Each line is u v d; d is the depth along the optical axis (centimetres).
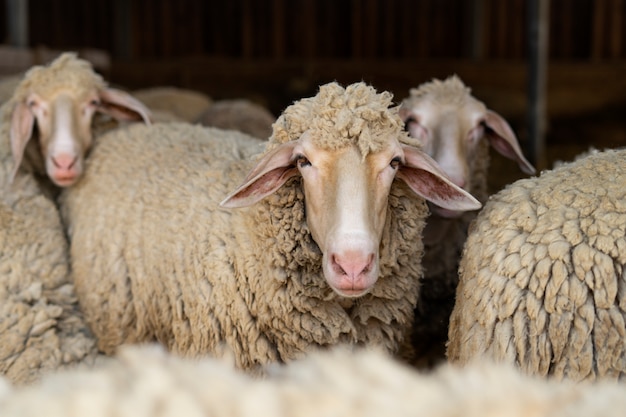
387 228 323
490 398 103
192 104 821
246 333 340
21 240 417
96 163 444
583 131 1495
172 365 115
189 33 1802
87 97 468
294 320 332
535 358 277
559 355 274
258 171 313
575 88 1633
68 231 443
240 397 103
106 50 1811
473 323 297
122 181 417
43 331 397
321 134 297
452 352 318
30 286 404
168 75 1705
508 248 289
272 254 329
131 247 387
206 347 349
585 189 289
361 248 278
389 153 299
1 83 632
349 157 294
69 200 450
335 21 1777
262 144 389
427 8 1748
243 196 316
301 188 322
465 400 102
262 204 327
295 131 315
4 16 1731
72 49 1703
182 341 360
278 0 1777
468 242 312
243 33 1786
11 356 387
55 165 437
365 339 341
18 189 446
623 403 106
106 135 466
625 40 1686
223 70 1703
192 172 391
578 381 270
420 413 98
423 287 436
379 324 343
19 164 447
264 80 1703
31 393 110
